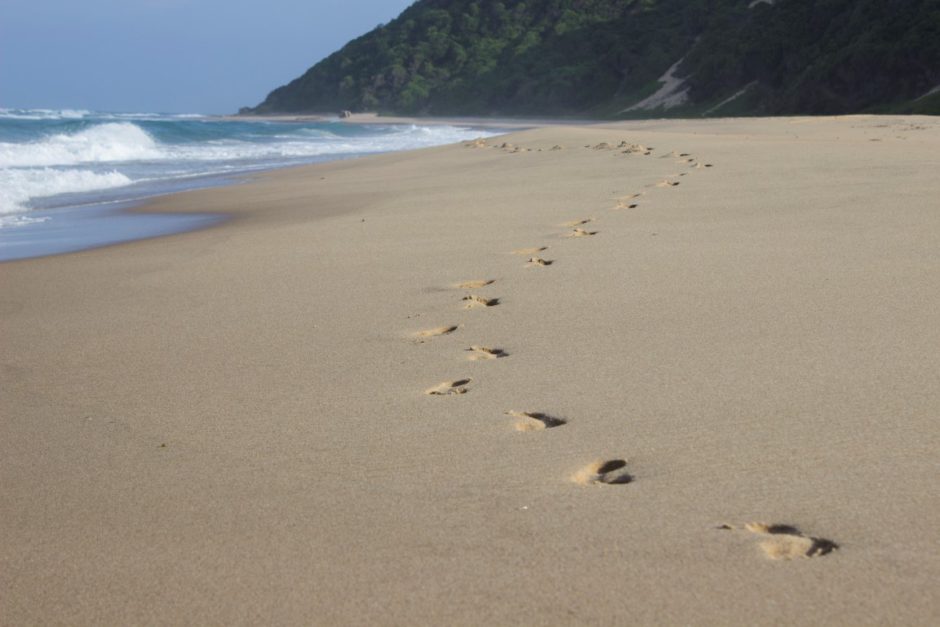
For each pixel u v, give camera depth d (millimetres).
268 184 14641
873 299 4582
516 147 19234
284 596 2125
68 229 10117
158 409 3631
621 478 2705
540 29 102125
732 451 2812
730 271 5469
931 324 4062
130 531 2529
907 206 7395
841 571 2078
